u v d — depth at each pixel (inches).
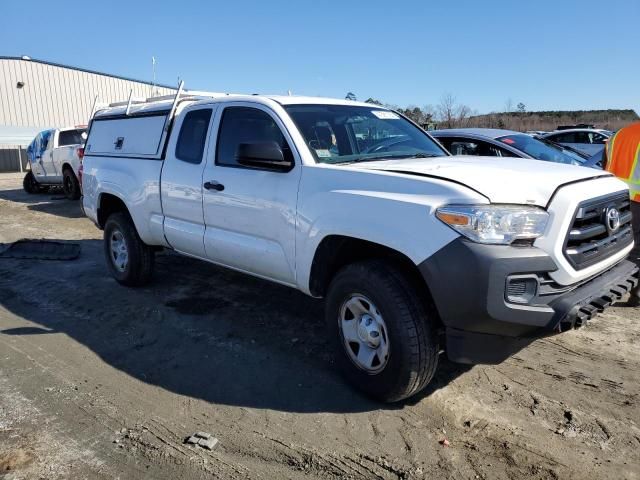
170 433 129.1
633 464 115.6
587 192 131.0
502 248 117.2
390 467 115.6
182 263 279.6
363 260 141.5
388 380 134.1
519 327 119.3
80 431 130.1
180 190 196.9
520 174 133.4
